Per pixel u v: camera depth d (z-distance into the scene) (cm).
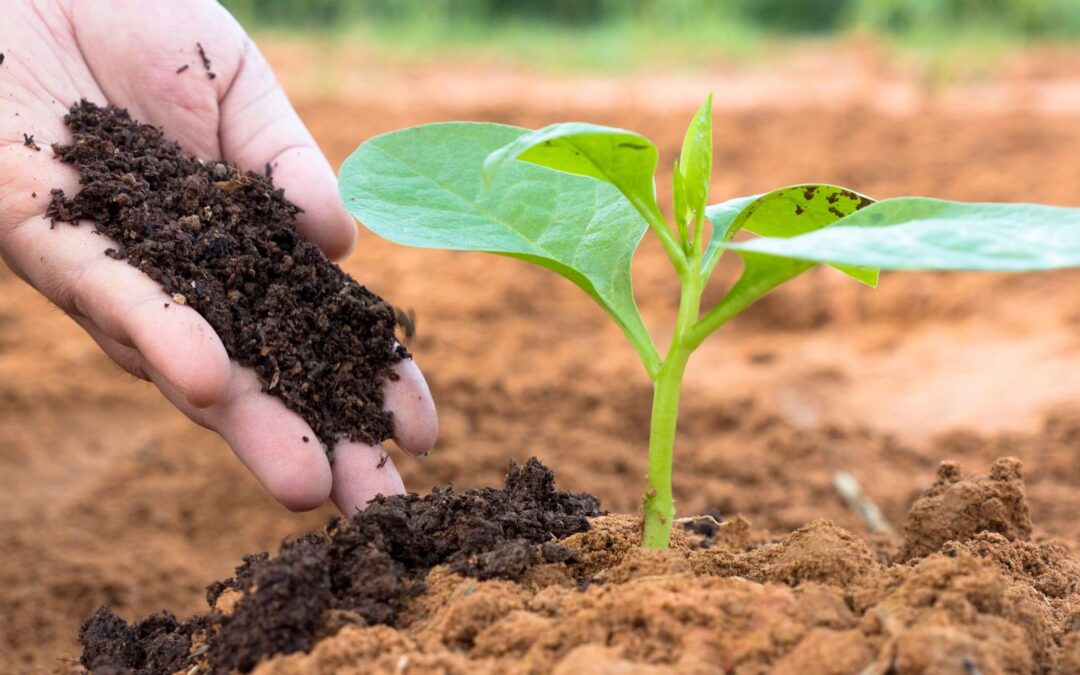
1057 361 90
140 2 61
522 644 45
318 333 55
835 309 112
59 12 60
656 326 108
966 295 109
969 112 192
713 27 313
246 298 55
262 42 308
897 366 97
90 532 72
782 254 44
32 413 83
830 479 75
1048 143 161
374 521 49
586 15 393
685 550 52
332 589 48
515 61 290
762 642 44
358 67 264
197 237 55
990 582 46
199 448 81
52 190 54
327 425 54
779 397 88
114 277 53
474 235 52
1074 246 44
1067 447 77
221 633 47
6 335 99
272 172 61
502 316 107
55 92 59
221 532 73
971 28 272
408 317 57
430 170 54
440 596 48
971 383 90
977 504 54
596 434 81
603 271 52
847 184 144
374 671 44
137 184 55
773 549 51
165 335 52
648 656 44
